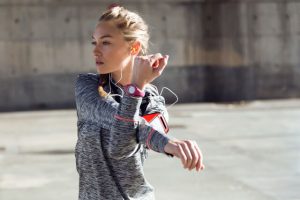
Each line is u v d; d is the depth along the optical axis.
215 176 8.23
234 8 18.58
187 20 18.72
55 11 17.95
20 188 7.71
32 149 10.75
